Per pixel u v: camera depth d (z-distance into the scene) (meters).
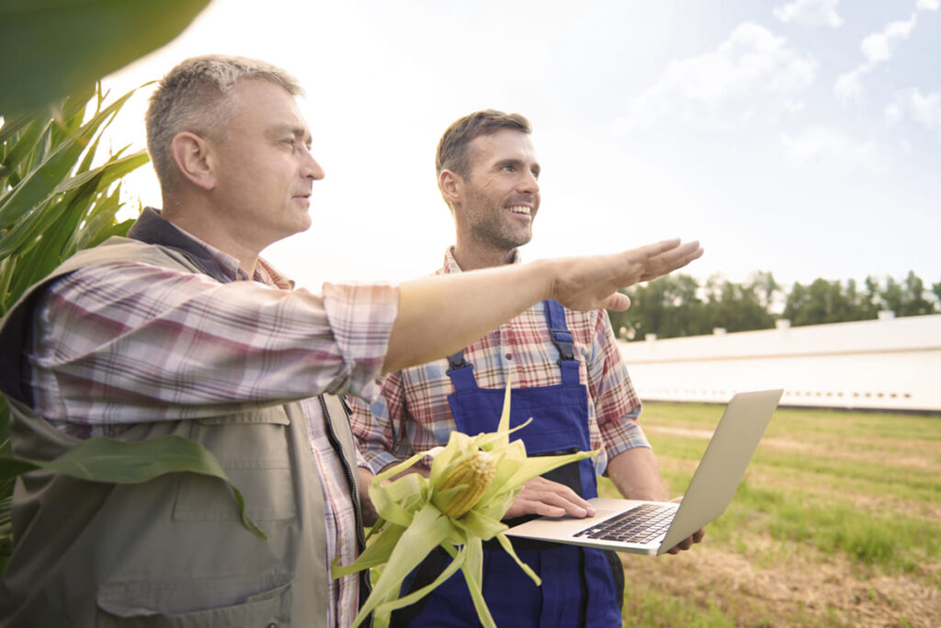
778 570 4.84
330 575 0.92
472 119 1.69
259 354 0.64
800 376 16.39
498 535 0.86
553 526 1.21
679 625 3.84
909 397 13.81
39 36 0.26
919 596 4.22
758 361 17.30
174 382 0.65
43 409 0.72
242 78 0.91
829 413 14.01
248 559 0.74
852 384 15.01
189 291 0.68
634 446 1.69
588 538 1.08
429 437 1.52
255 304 0.65
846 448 9.61
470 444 0.89
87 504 0.71
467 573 0.84
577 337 1.66
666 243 0.75
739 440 1.11
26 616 0.69
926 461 8.40
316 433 0.98
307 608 0.78
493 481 0.91
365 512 1.30
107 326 0.68
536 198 1.69
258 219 0.93
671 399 19.77
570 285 0.73
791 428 11.77
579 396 1.54
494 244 1.68
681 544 1.22
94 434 0.72
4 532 1.00
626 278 0.75
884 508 6.37
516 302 0.70
